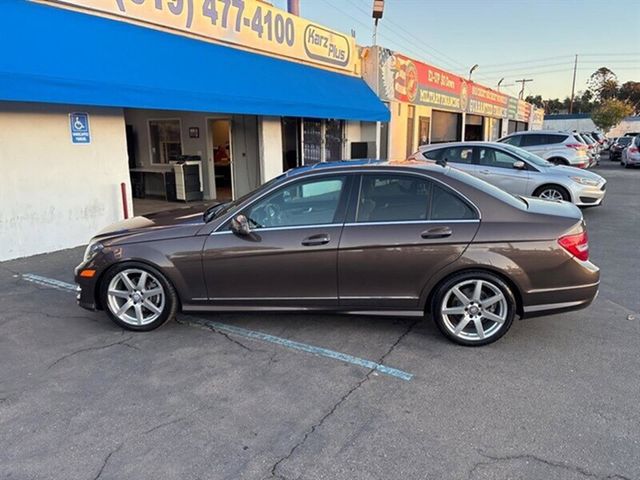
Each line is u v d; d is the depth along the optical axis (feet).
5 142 21.15
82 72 20.25
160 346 13.62
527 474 8.50
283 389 11.38
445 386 11.44
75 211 24.20
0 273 20.01
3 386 11.51
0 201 21.30
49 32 20.38
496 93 100.07
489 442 9.38
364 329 14.71
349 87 44.47
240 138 39.37
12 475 8.56
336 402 10.82
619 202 40.22
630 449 9.12
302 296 13.76
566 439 9.44
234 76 29.48
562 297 12.89
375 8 50.21
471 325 13.52
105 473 8.63
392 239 13.07
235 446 9.34
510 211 13.11
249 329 14.74
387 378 11.85
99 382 11.70
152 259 13.89
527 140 50.37
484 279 12.96
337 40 44.55
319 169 14.16
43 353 13.20
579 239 12.87
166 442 9.47
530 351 13.20
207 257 13.76
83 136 24.12
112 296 14.40
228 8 31.63
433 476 8.50
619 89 268.41
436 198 13.35
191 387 11.47
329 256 13.32
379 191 13.58
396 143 55.52
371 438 9.56
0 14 19.02
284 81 34.06
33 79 18.06
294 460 8.95
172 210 17.04
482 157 32.53
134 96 21.88
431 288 13.21
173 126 42.98
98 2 23.68
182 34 28.73
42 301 17.03
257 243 13.57
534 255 12.67
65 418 10.25
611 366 12.33
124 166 26.22
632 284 18.84
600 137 131.54
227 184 44.98
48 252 23.25
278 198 13.91
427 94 63.57
